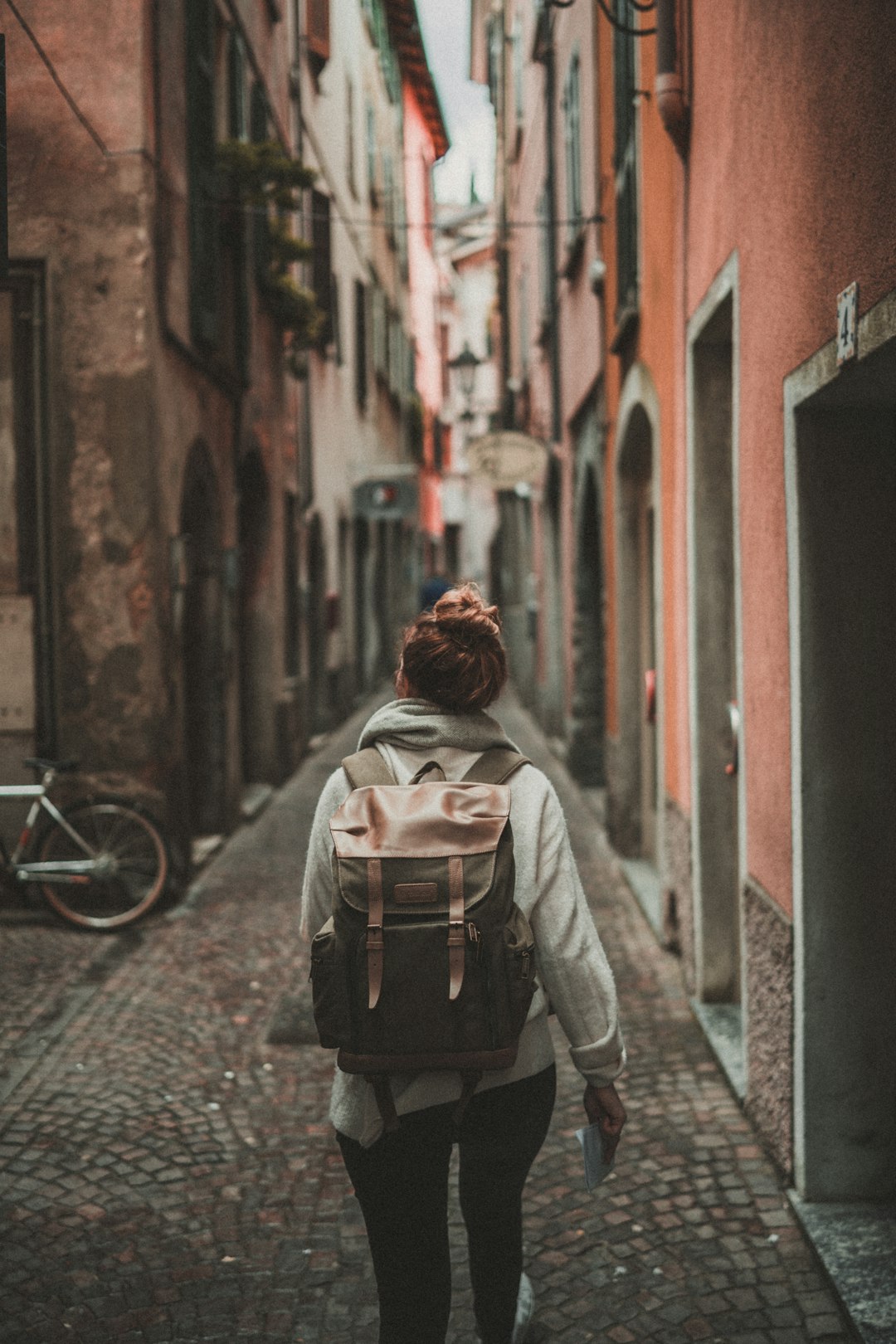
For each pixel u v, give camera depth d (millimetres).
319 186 15008
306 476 13773
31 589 6898
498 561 27062
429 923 1887
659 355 6086
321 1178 3688
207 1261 3209
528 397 16297
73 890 6699
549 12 12070
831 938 3238
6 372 6809
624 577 8039
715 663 5047
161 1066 4586
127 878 6711
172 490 7395
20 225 6727
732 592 5051
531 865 2043
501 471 12547
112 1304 3004
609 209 8312
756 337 3742
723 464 5047
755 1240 3217
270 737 11469
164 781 6988
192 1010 5219
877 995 3242
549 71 12180
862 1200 3293
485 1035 1894
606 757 8875
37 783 6914
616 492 8023
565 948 2031
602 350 8750
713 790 5039
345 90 17547
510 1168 2188
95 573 6844
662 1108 4090
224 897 7305
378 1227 2125
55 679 6902
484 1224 2275
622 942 6145
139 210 6715
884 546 3189
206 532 8828
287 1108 4215
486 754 2135
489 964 1888
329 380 16016
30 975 5703
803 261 3131
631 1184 3559
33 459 6852
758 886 3803
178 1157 3830
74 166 6719
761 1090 3777
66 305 6746
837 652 3193
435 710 2150
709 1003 5031
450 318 37688
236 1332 2875
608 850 8539
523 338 17078
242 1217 3451
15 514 6852
